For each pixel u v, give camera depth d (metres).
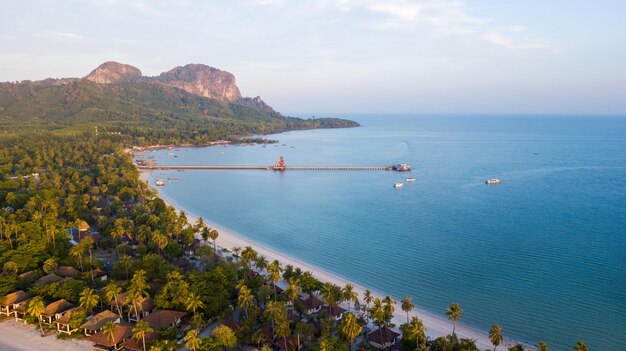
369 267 164.88
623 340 115.12
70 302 120.69
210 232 184.25
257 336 104.81
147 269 137.88
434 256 175.38
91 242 155.12
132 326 112.31
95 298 116.00
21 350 103.00
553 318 125.88
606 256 171.62
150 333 107.50
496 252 178.25
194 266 155.88
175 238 180.62
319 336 110.69
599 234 199.50
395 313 128.50
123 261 139.62
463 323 123.88
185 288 119.00
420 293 142.88
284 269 156.88
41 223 178.62
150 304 121.38
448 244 189.50
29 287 130.75
